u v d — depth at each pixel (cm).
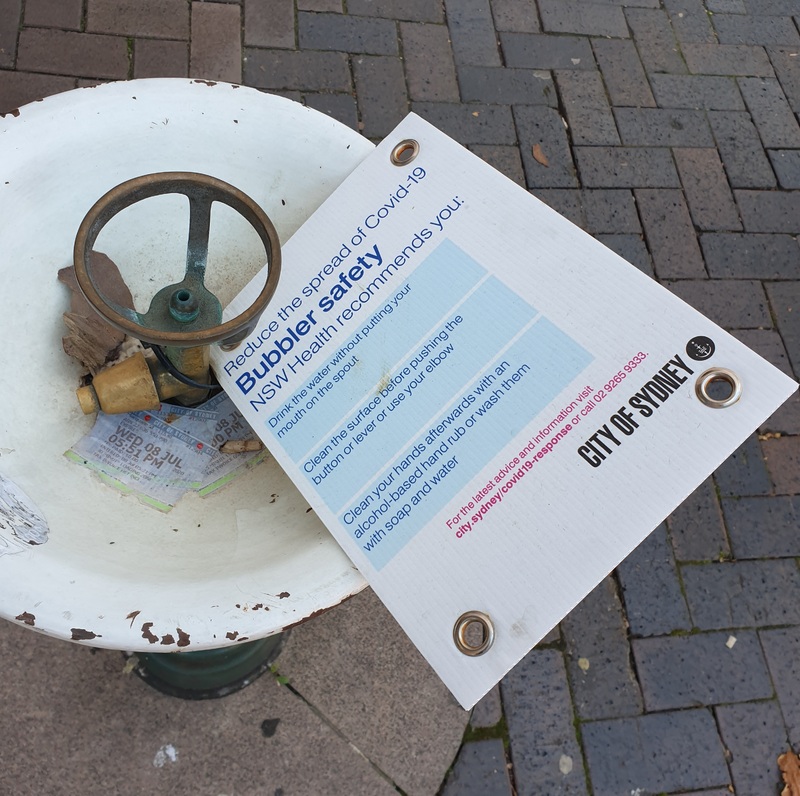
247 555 88
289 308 97
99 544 85
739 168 237
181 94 99
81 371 101
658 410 76
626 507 74
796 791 162
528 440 81
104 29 214
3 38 206
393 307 93
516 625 74
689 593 177
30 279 95
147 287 108
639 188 229
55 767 139
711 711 166
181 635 73
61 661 146
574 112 237
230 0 228
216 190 73
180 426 102
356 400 90
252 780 144
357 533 84
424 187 96
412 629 79
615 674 166
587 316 83
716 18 266
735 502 189
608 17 257
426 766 151
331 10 235
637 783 158
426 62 234
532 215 89
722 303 217
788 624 178
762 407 72
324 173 104
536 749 157
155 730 144
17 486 86
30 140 91
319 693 152
